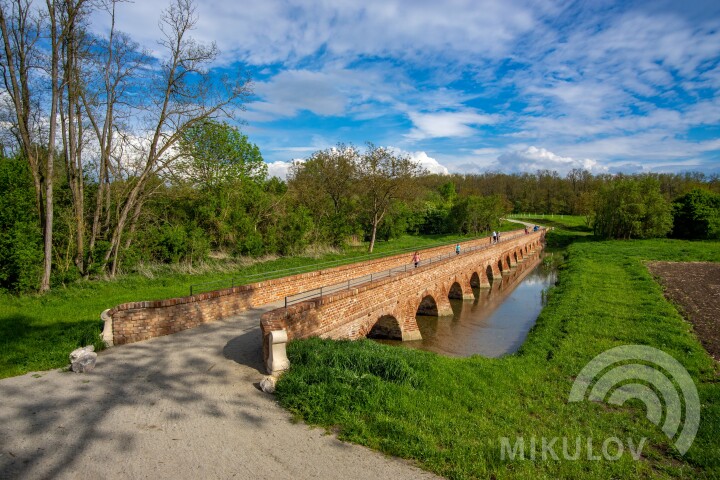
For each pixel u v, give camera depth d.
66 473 5.52
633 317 17.73
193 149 24.28
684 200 59.53
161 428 6.77
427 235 65.25
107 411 7.27
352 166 41.66
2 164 18.27
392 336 18.84
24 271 16.34
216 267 23.80
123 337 11.03
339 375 8.52
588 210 80.19
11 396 7.80
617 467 6.63
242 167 32.91
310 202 39.47
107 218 21.33
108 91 20.52
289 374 8.59
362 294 14.77
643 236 57.78
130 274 20.86
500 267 42.28
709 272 30.00
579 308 19.59
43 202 19.33
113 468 5.68
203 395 8.04
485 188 124.19
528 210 115.50
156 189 23.41
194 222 26.08
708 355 13.02
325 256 32.19
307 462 6.01
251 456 6.10
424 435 6.84
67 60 18.17
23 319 13.35
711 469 6.88
